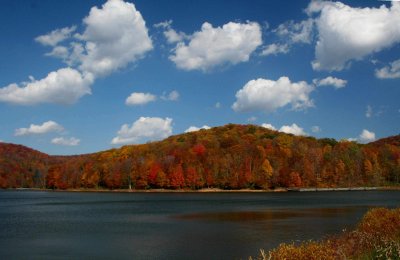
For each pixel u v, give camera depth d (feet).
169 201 325.01
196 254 93.76
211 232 128.67
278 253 53.88
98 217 188.75
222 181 517.55
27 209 250.98
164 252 97.09
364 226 79.46
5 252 100.53
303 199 318.04
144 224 155.63
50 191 639.35
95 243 111.65
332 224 141.08
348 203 256.32
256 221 157.17
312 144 609.01
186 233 127.65
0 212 227.20
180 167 535.19
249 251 95.55
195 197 390.42
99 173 602.03
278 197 362.33
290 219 161.58
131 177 559.79
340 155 550.36
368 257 56.70
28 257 94.63
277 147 564.30
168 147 614.34
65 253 98.32
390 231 72.69
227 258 88.84
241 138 618.44
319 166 531.50
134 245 107.45
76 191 611.06
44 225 156.25
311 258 53.47
